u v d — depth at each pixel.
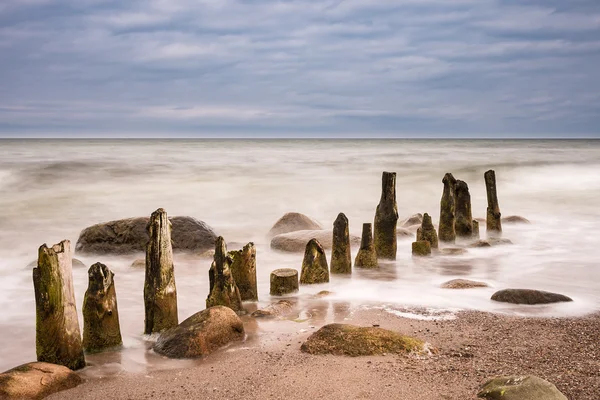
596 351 7.81
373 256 13.49
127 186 30.83
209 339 7.88
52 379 6.60
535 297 10.29
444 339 8.30
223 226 21.19
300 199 27.53
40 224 21.45
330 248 15.02
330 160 47.28
